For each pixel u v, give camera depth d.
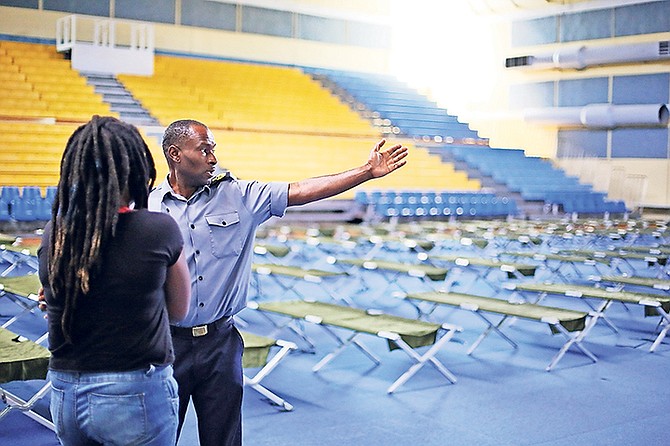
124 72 17.59
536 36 21.31
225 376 2.86
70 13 18.58
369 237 11.20
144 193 2.10
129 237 1.99
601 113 19.64
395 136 20.69
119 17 19.27
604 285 9.89
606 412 4.88
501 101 22.16
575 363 6.17
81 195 1.98
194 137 2.82
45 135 15.54
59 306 1.99
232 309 2.89
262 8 21.39
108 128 2.04
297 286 9.69
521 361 6.20
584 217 18.64
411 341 5.18
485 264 8.82
